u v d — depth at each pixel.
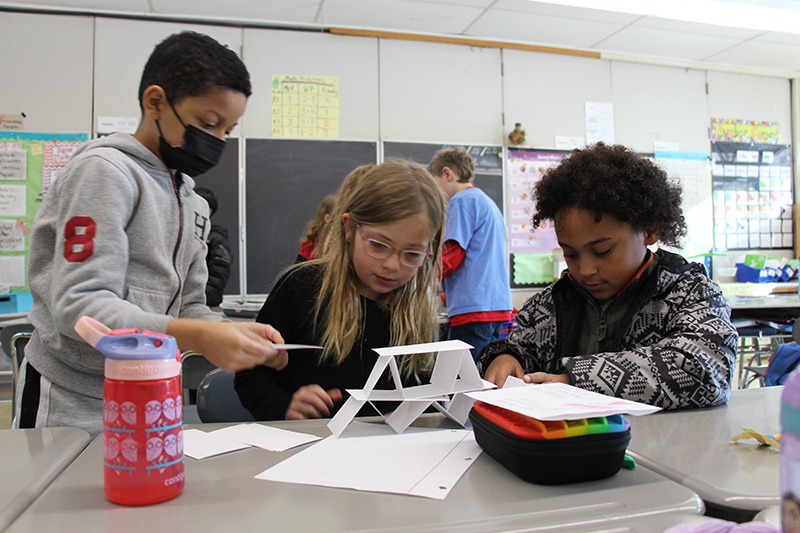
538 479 0.53
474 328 2.28
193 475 0.57
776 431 0.71
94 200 0.89
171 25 3.61
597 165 0.93
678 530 0.40
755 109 4.69
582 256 0.96
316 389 0.91
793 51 4.35
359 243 0.97
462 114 4.07
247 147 3.74
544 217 1.06
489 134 4.12
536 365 1.14
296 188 3.80
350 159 3.88
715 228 4.56
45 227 0.94
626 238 0.93
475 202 2.30
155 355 0.50
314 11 3.64
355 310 1.05
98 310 0.80
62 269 0.85
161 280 1.01
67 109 3.49
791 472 0.29
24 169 3.46
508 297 2.39
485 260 2.31
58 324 0.84
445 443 0.68
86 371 0.97
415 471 0.57
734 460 0.59
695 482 0.53
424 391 0.76
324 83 3.84
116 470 0.49
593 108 4.32
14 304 2.88
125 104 3.55
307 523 0.45
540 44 4.19
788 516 0.29
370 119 3.92
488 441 0.61
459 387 0.77
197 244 1.16
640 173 0.94
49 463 0.60
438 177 2.53
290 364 1.07
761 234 4.68
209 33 3.66
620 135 4.38
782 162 4.75
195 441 0.69
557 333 1.12
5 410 3.01
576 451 0.53
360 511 0.47
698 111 4.55
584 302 1.12
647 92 4.45
